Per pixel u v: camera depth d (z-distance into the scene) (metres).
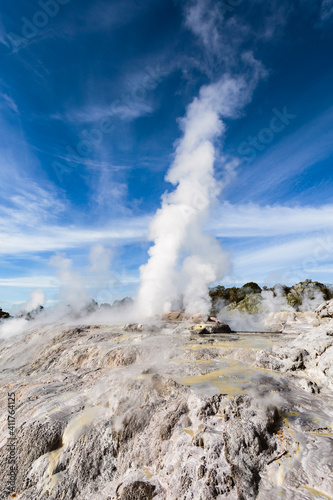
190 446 5.24
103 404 7.72
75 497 5.77
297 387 7.26
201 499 4.27
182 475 4.74
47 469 6.44
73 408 8.00
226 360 10.00
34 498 6.02
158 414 6.52
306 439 5.00
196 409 6.06
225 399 6.25
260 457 4.70
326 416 5.75
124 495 5.05
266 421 5.33
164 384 7.41
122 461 6.11
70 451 6.59
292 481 4.23
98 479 6.01
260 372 8.41
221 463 4.70
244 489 4.21
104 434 6.66
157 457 5.72
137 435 6.37
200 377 8.05
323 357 7.97
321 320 11.06
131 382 7.75
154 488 4.98
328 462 4.37
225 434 5.07
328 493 3.91
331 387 7.09
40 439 7.00
